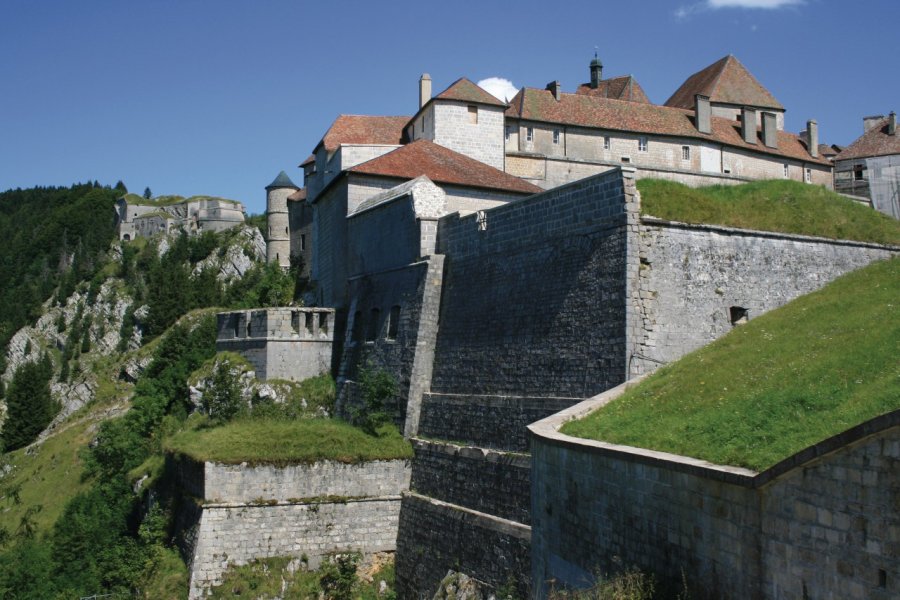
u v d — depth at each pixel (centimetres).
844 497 1234
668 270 2834
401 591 3391
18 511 6325
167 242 19225
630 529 1756
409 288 3925
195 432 4112
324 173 6378
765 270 3041
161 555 3569
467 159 5022
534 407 2980
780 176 7200
